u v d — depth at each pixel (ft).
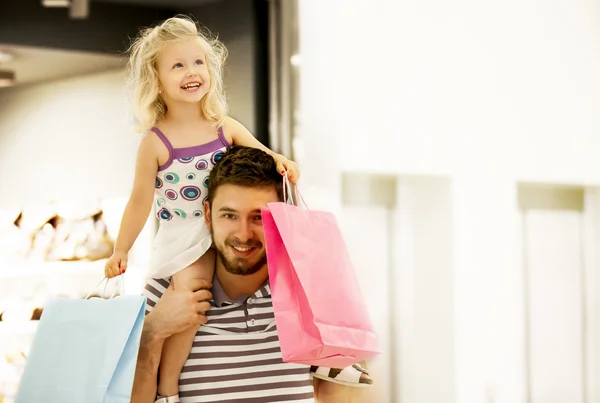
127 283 10.98
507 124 12.84
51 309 6.22
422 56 11.87
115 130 11.47
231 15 10.79
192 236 6.39
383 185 12.25
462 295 12.11
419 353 12.33
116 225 11.51
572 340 14.92
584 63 13.89
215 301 6.49
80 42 10.82
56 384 5.74
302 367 6.41
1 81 11.83
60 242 11.41
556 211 14.64
